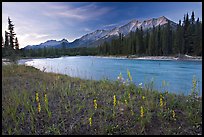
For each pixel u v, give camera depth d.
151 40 78.19
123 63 44.62
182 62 47.38
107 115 4.68
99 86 7.82
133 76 20.33
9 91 6.76
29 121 4.58
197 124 4.24
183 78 18.98
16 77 10.07
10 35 40.06
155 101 5.62
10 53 37.31
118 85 7.95
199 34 61.81
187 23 69.62
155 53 76.44
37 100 5.42
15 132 4.12
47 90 7.19
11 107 5.18
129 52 88.19
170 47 74.00
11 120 4.65
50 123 4.47
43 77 10.52
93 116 4.74
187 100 5.60
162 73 23.56
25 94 6.23
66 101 5.83
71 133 4.08
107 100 5.79
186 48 67.06
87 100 5.92
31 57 95.94
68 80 9.41
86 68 30.03
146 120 4.34
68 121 4.54
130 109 5.02
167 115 4.55
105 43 107.44
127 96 6.07
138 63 44.62
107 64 41.12
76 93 6.69
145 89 7.00
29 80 9.37
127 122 4.39
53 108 5.30
